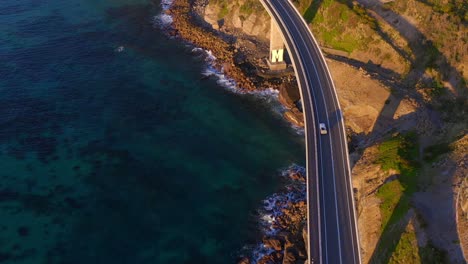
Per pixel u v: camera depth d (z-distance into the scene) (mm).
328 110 86625
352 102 103000
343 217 68125
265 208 86938
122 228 82938
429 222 69000
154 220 84562
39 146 100875
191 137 103938
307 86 91562
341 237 65438
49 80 121250
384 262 67562
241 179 93375
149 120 108875
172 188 91188
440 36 104062
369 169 84312
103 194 89688
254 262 77312
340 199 70688
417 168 79125
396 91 99625
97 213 85688
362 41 112812
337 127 83250
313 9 124875
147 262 77312
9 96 114812
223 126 107188
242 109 112375
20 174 94062
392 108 97000
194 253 78875
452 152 80750
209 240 81188
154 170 95250
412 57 105625
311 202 70375
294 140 103125
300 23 110438
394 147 86250
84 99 115000
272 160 97938
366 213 76312
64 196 89250
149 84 121062
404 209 71812
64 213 85625
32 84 119500
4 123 106625
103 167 95750
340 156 77875
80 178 93188
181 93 117812
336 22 119000
